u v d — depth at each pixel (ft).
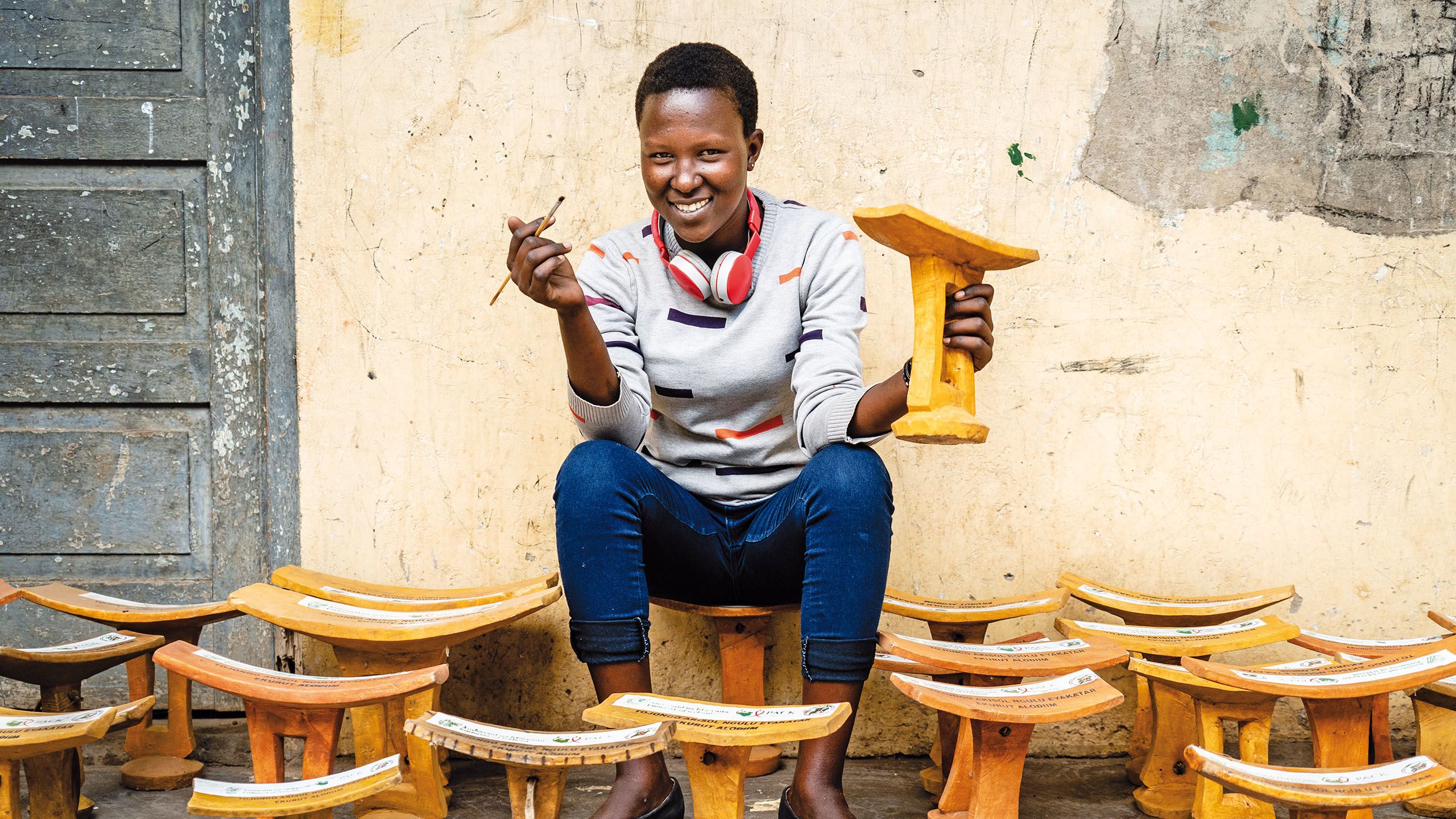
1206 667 4.87
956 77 6.98
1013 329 6.99
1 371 6.97
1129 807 5.90
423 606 5.80
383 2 6.87
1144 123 7.00
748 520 5.57
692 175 5.19
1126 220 7.00
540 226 4.67
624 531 4.83
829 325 5.37
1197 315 7.01
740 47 6.95
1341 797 4.06
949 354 4.58
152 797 5.84
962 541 6.97
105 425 7.02
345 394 6.89
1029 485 6.97
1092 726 6.87
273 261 6.96
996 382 6.98
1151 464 7.00
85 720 4.41
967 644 5.20
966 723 5.07
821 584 4.70
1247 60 7.02
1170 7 6.99
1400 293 7.04
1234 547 7.00
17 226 6.97
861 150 6.97
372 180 6.89
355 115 6.88
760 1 6.95
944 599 6.95
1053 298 7.00
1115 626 5.89
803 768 4.63
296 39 6.86
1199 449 7.00
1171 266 7.01
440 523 6.91
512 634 6.85
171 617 5.74
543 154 6.94
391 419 6.90
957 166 6.98
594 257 5.87
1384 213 7.04
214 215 6.99
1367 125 7.03
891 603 5.95
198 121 6.97
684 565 5.42
